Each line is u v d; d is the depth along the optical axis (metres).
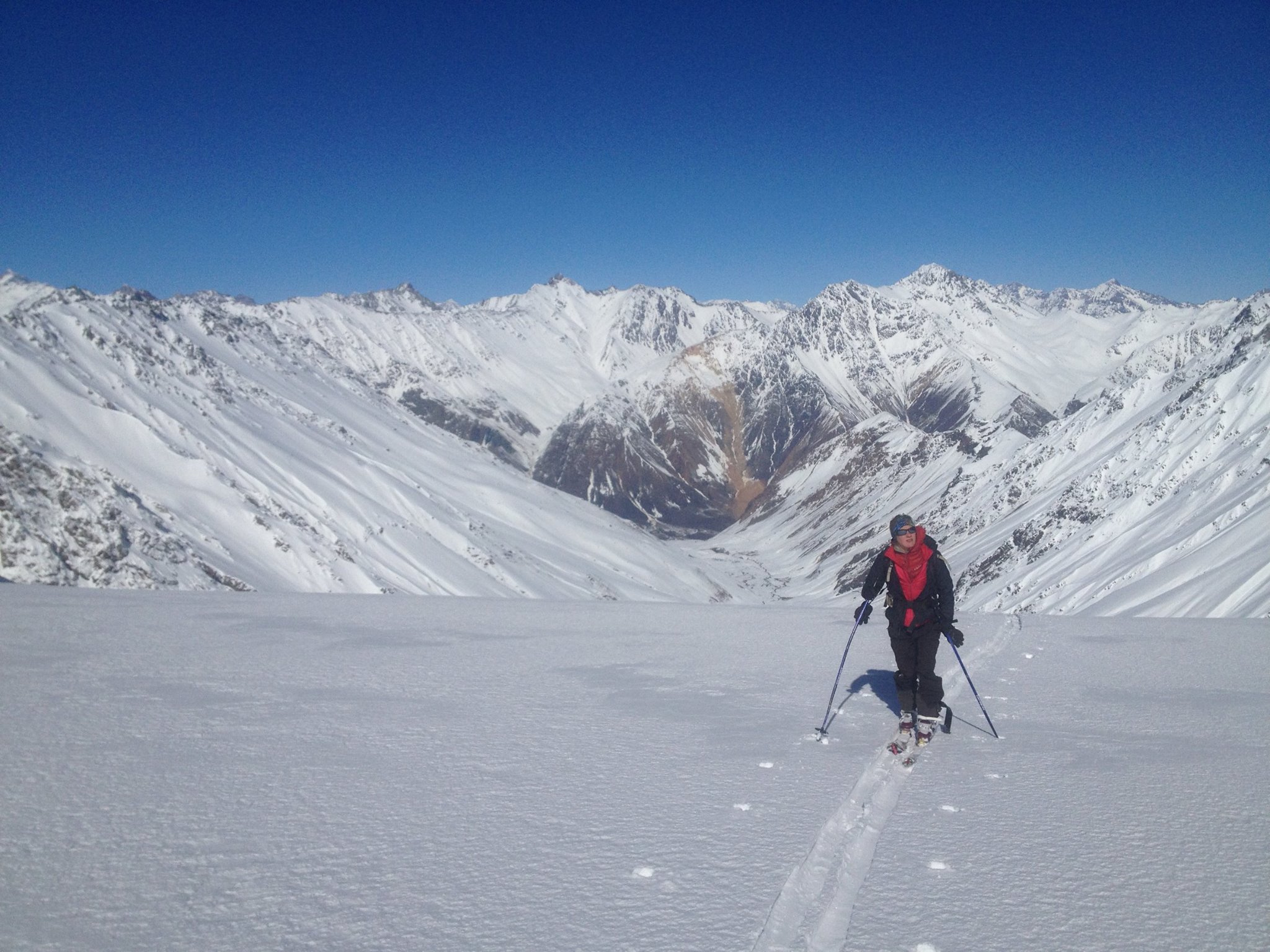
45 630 11.50
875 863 4.45
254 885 4.09
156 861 4.35
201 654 10.13
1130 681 9.44
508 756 6.30
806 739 6.88
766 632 13.19
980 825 5.00
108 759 6.04
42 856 4.38
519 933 3.64
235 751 6.29
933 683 6.86
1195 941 3.61
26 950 3.43
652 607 16.97
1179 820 5.09
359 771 5.88
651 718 7.55
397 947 3.52
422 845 4.59
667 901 3.96
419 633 12.29
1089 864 4.43
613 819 5.00
